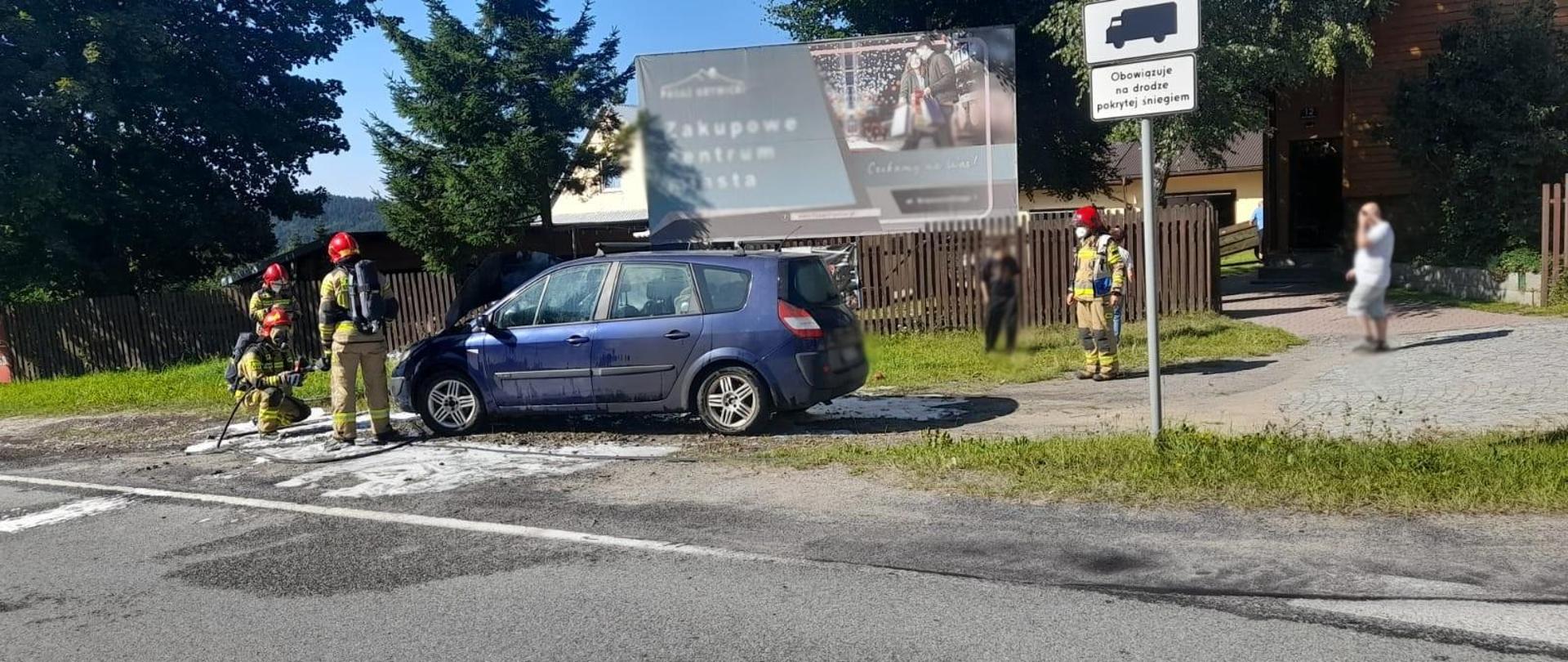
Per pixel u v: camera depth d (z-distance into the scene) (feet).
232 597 16.15
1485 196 47.01
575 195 56.95
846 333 27.30
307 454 27.58
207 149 73.67
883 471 21.91
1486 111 46.03
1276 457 20.11
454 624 14.56
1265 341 38.19
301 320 56.80
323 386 41.50
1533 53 46.37
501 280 37.19
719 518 19.26
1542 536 15.87
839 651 13.08
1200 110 47.80
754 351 26.09
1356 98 58.34
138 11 61.05
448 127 55.67
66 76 58.59
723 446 25.66
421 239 58.54
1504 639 12.55
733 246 29.68
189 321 59.88
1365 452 20.11
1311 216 63.46
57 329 60.39
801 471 22.49
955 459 21.81
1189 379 32.71
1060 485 19.62
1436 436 22.22
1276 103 63.57
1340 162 62.59
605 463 24.57
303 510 21.38
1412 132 49.67
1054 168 67.97
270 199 78.89
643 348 26.84
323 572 17.16
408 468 24.95
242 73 70.74
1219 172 103.81
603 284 27.53
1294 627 13.16
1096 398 30.50
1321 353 35.19
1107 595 14.53
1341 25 47.14
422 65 55.31
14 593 16.87
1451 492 17.67
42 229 63.21
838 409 30.58
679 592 15.44
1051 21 50.65
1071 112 63.57
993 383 34.22
